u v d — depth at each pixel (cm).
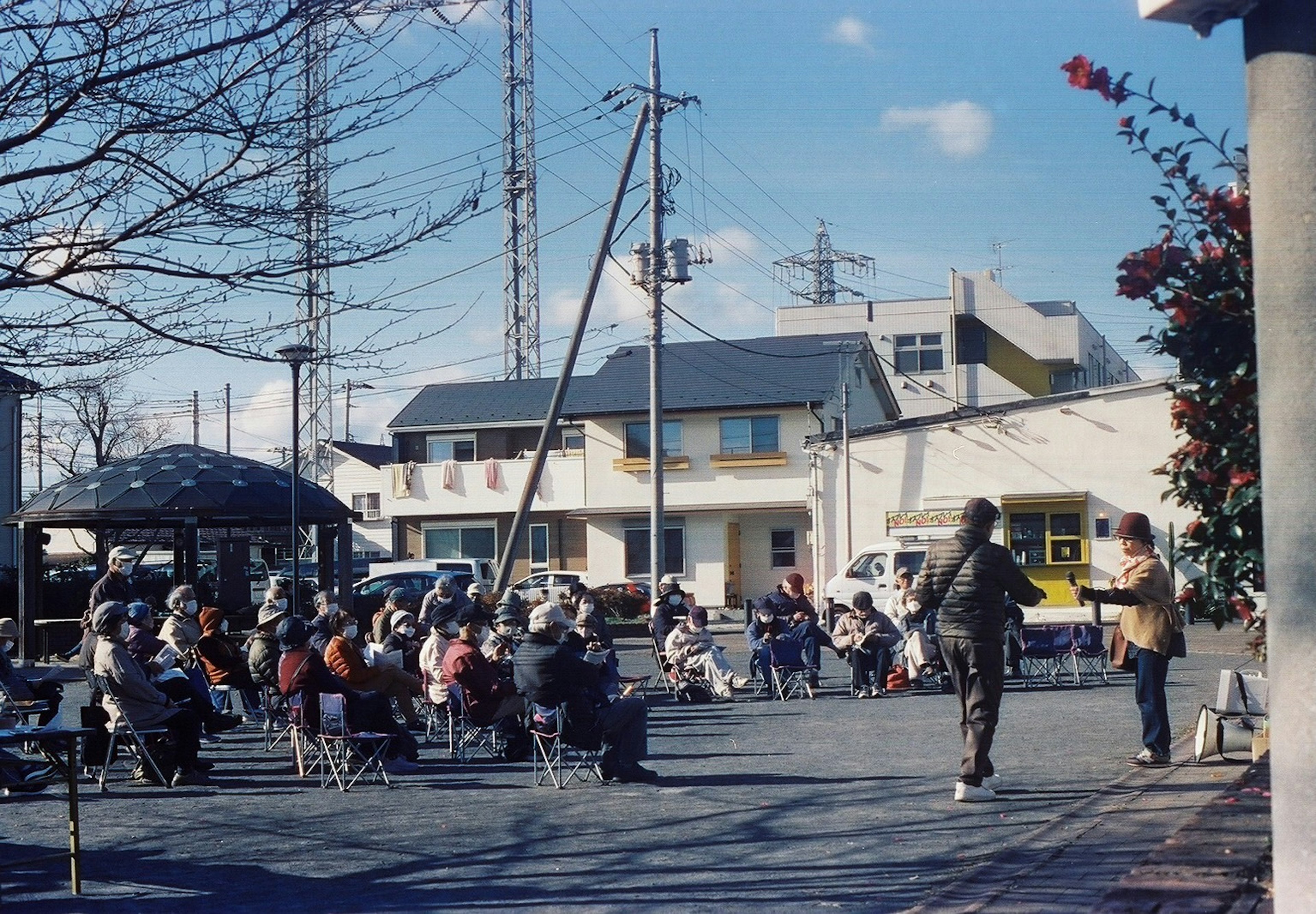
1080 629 1877
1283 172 406
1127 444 3509
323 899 706
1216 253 674
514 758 1297
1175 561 773
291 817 979
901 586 2095
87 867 801
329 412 5131
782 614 1944
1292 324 403
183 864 806
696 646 1880
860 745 1308
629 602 3759
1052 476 3566
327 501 2788
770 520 4512
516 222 3669
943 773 1077
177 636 1552
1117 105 679
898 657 2066
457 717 1350
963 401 6044
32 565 2716
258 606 2838
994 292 6069
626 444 4597
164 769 1159
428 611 1838
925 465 3697
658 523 2695
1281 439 404
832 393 4456
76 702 1850
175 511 2616
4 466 3656
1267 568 411
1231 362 686
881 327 6266
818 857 763
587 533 4647
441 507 4878
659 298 2741
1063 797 922
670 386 4612
